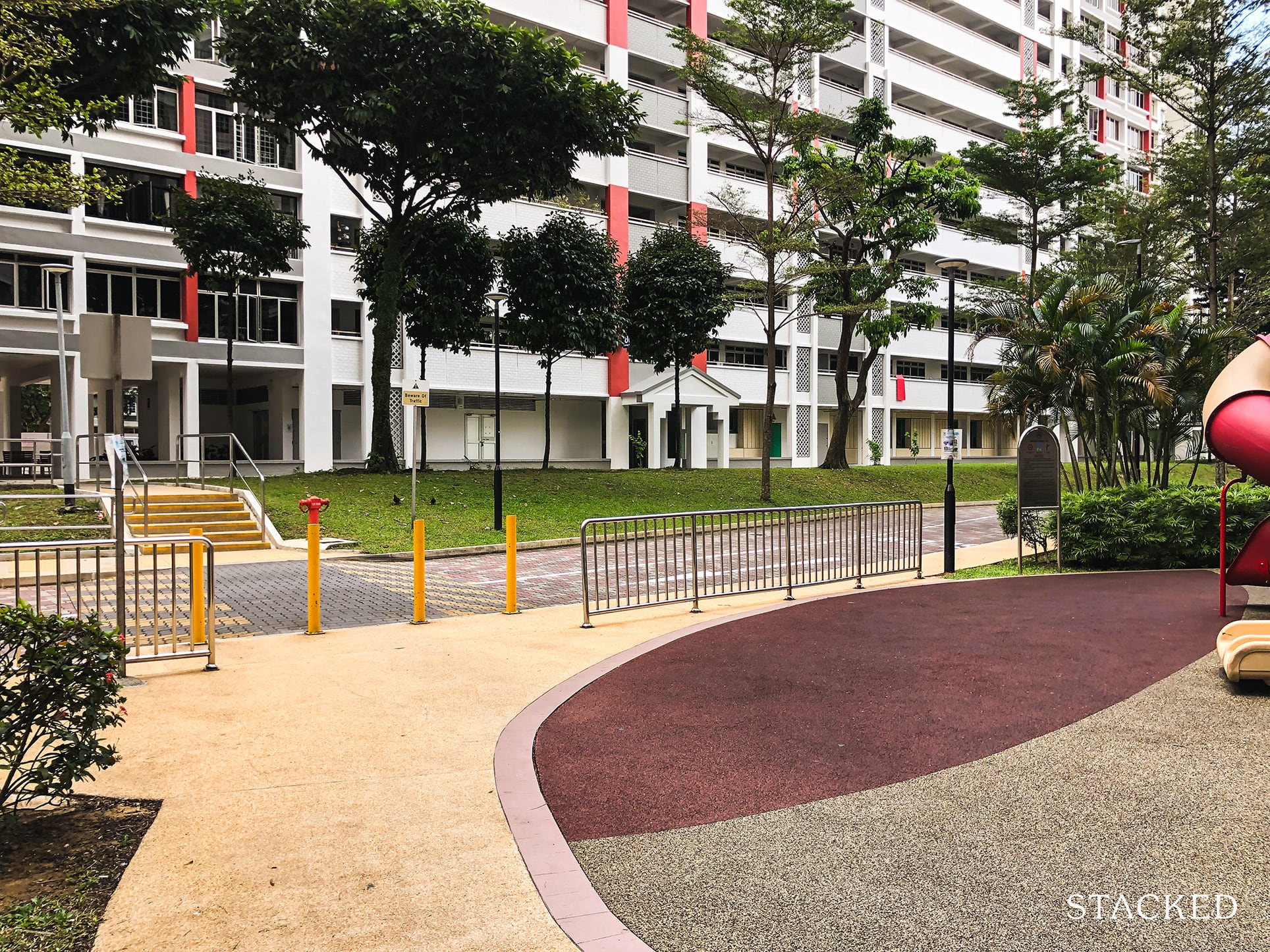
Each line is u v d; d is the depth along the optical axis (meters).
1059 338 15.45
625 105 23.28
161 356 27.12
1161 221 29.98
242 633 9.30
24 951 3.00
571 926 3.22
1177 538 13.66
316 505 9.16
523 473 25.69
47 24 14.27
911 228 29.62
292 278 29.08
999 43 51.50
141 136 26.77
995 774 4.80
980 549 17.42
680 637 8.61
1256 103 22.27
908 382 46.41
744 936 3.16
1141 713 5.86
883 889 3.51
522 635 9.02
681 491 25.64
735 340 39.44
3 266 25.19
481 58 20.36
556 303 27.12
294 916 3.28
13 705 3.83
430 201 24.12
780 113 25.67
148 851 3.83
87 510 17.39
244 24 19.89
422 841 3.98
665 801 4.49
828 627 8.98
